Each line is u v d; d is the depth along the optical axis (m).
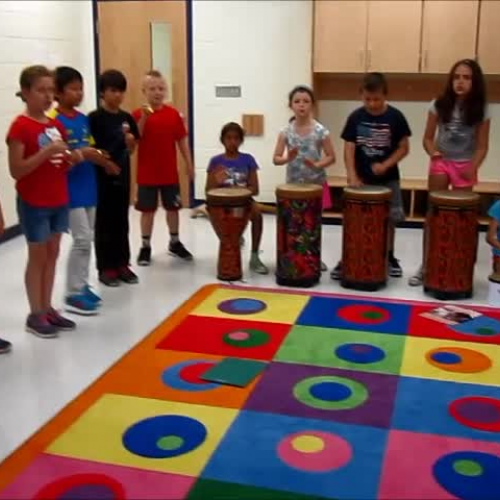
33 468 2.53
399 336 3.71
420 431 2.77
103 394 3.06
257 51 6.60
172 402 3.00
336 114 6.55
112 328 3.85
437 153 4.54
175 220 5.14
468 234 4.20
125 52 6.85
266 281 4.67
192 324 3.87
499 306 4.18
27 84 3.39
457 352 3.50
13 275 4.84
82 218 3.98
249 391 3.10
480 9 5.75
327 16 6.02
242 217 4.54
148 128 4.83
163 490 2.39
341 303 4.21
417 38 5.90
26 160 3.38
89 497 2.36
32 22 5.93
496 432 2.76
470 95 4.38
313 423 2.82
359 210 4.36
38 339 3.70
